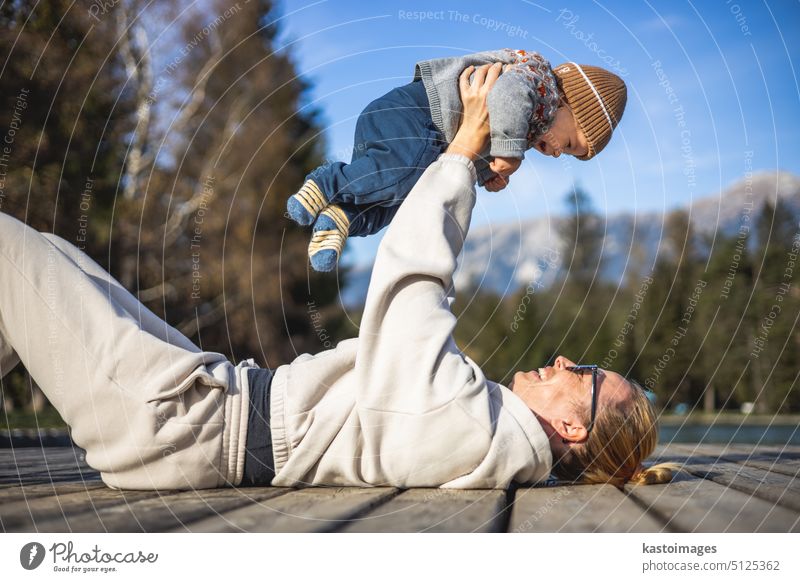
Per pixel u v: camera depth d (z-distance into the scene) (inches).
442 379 74.0
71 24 386.6
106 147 418.6
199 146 467.5
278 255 517.3
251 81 469.7
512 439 75.8
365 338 74.2
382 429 74.5
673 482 87.3
